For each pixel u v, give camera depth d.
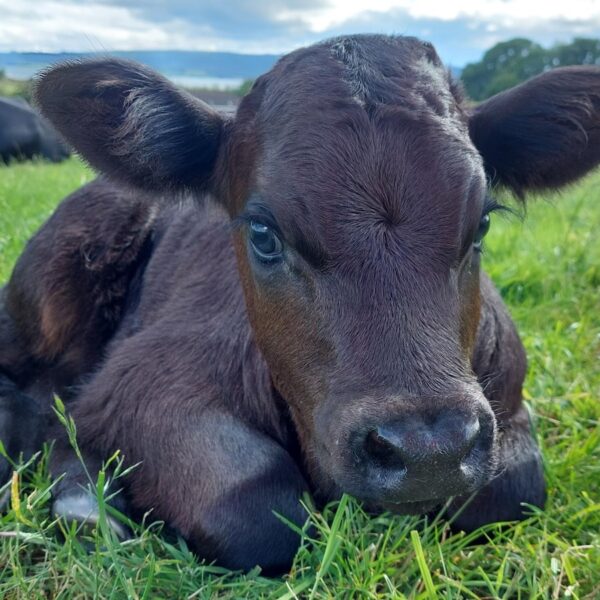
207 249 0.62
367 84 0.44
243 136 0.47
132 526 0.47
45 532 0.46
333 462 0.38
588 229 1.23
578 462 0.57
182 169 0.51
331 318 0.40
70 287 0.68
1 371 0.69
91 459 0.54
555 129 0.49
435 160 0.41
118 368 0.56
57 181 2.04
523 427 0.56
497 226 1.25
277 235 0.43
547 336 0.79
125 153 0.50
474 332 0.45
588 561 0.44
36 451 0.58
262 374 0.52
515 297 0.95
